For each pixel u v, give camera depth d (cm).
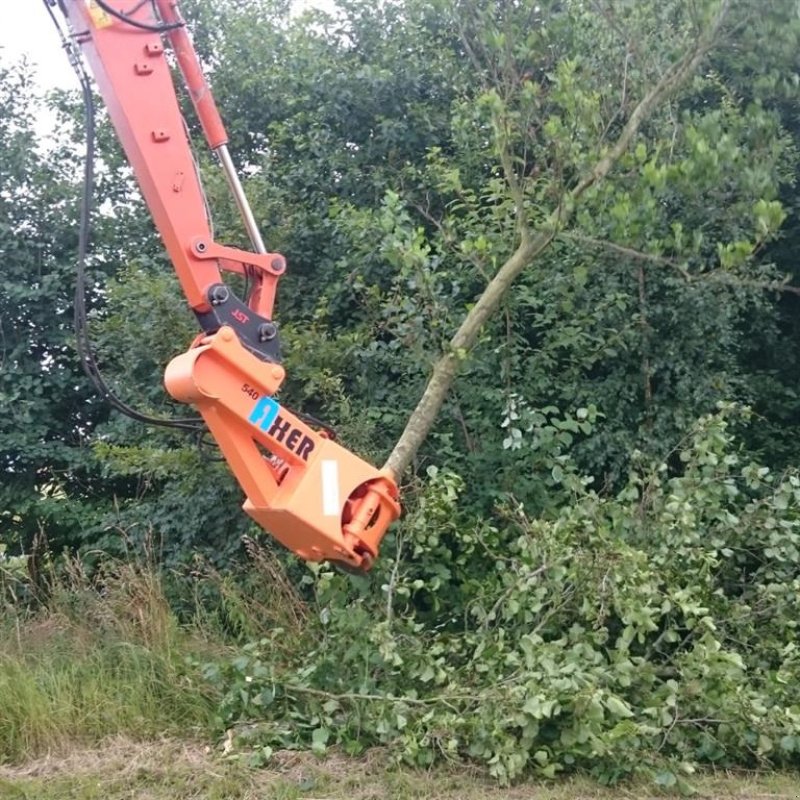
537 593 562
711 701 535
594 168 580
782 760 550
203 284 522
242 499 781
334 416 744
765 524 611
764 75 590
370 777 520
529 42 622
